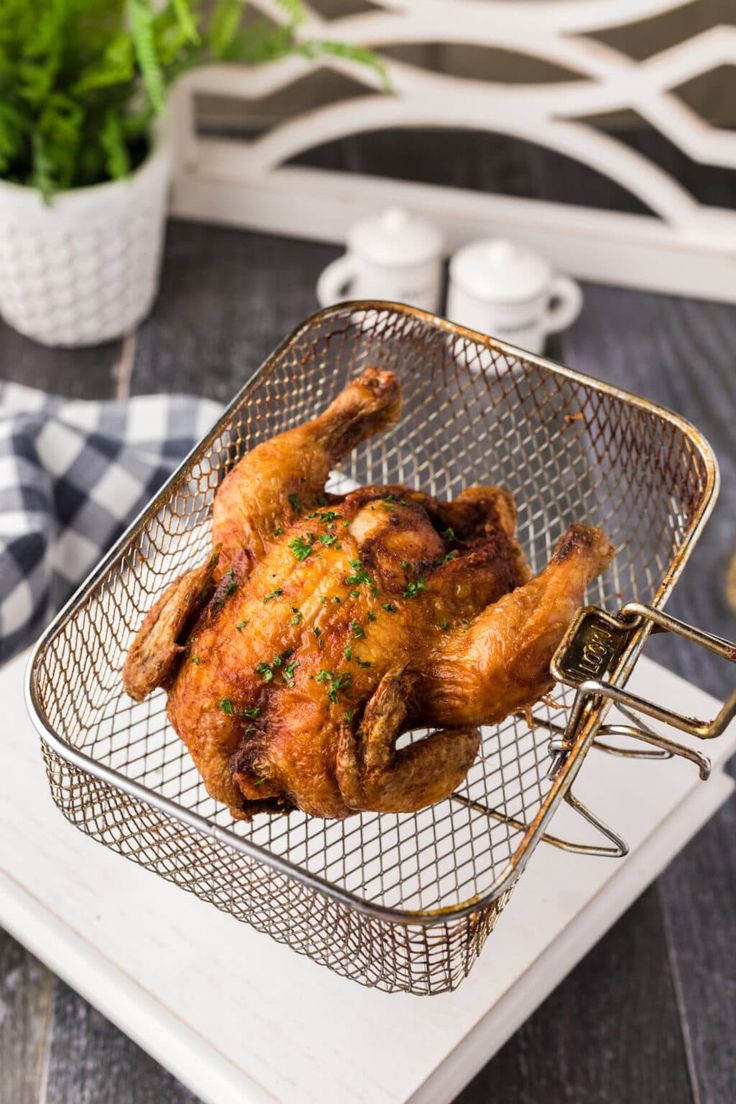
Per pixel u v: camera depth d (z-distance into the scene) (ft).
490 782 2.92
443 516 2.89
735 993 3.06
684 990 3.06
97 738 2.84
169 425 3.46
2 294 3.75
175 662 2.70
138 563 3.02
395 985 2.68
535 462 3.54
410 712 2.70
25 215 3.56
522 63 4.25
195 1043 2.73
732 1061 3.00
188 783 2.90
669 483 2.98
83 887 2.84
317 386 3.31
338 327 3.79
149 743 2.93
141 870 2.86
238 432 2.95
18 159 3.63
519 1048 3.00
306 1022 2.74
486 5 3.68
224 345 3.87
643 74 3.72
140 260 3.74
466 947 2.61
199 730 2.66
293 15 3.51
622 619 2.64
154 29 3.50
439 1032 2.73
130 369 3.82
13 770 2.93
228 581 2.73
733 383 3.84
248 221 4.09
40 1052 2.98
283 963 2.79
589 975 3.07
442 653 2.69
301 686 2.65
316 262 4.06
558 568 2.72
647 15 3.65
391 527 2.75
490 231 4.00
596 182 4.17
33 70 3.46
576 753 2.58
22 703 3.00
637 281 4.00
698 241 3.92
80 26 3.60
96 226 3.60
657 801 2.93
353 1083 2.70
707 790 3.02
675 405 3.79
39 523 3.19
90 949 2.80
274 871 2.52
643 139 4.22
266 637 2.67
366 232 3.77
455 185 4.15
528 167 4.19
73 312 3.76
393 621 2.68
